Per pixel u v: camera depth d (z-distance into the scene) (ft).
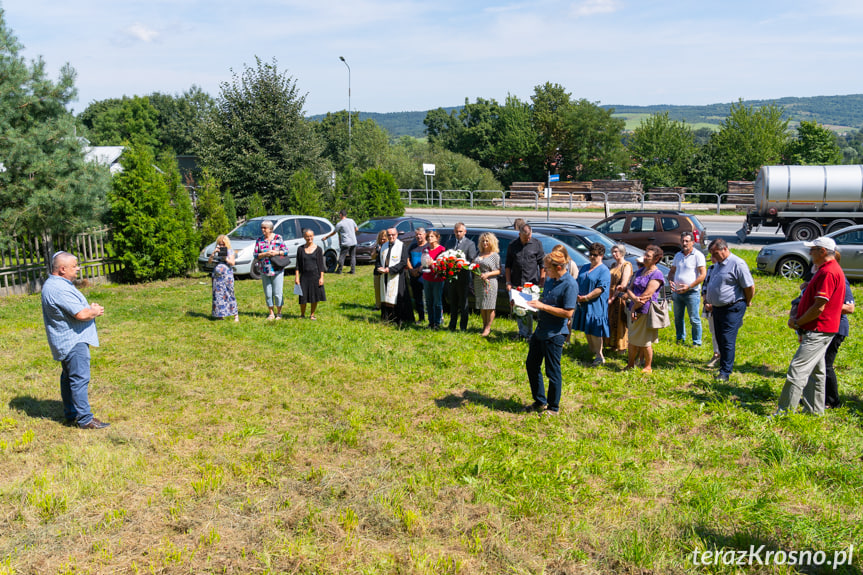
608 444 18.52
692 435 19.40
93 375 24.93
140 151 50.98
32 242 46.34
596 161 187.01
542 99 193.16
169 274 53.42
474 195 139.33
